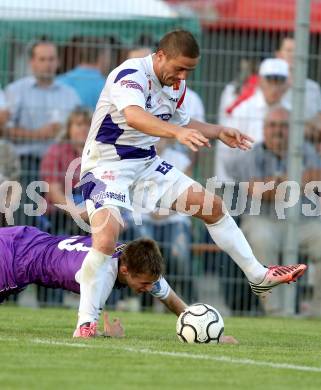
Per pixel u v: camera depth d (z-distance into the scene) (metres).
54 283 23.02
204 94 34.62
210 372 16.56
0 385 14.50
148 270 22.11
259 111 34.66
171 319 30.11
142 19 34.97
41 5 34.59
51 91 34.66
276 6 36.16
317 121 35.16
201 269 34.09
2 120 34.22
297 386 15.30
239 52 34.84
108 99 22.34
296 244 33.94
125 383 15.10
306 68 34.38
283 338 24.55
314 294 34.00
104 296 22.17
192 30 34.84
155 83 22.31
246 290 34.09
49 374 15.74
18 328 24.28
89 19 34.78
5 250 23.05
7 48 34.69
